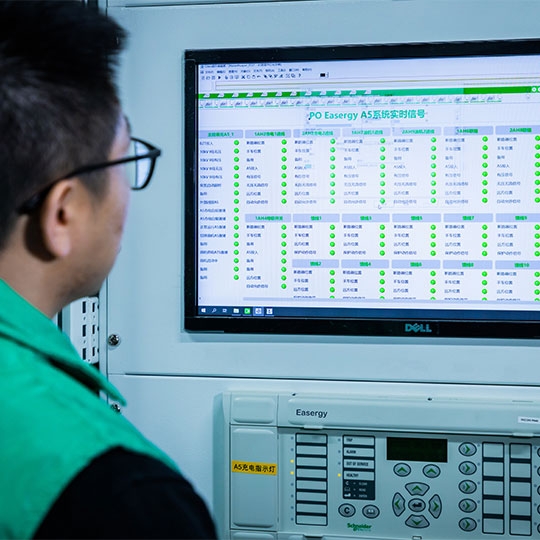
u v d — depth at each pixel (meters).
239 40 1.04
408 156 1.01
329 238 1.03
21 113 0.51
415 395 1.01
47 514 0.41
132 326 1.07
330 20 1.02
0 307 0.52
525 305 1.00
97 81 0.55
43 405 0.46
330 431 1.02
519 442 0.98
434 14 1.00
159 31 1.05
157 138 1.06
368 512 1.01
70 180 0.54
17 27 0.52
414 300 1.02
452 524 0.99
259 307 1.04
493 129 1.00
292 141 1.03
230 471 1.04
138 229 1.07
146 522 0.42
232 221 1.04
